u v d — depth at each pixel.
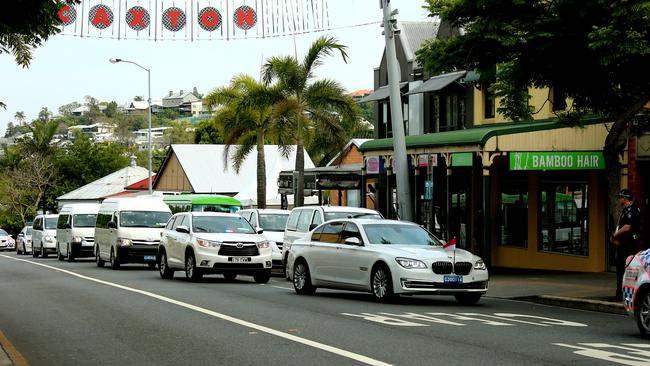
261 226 51.53
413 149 46.81
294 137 64.94
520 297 33.78
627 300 22.75
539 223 49.12
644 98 30.19
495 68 32.97
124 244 54.09
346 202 89.31
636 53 27.69
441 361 18.03
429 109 62.19
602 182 44.50
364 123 104.81
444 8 31.12
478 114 55.53
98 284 40.88
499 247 52.22
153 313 27.69
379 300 30.89
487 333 22.48
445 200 56.00
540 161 41.72
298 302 31.25
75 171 140.88
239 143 73.81
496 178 52.47
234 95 70.25
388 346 20.14
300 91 64.69
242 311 27.95
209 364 18.08
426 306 30.00
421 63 33.03
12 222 130.88
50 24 20.03
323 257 33.66
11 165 134.38
